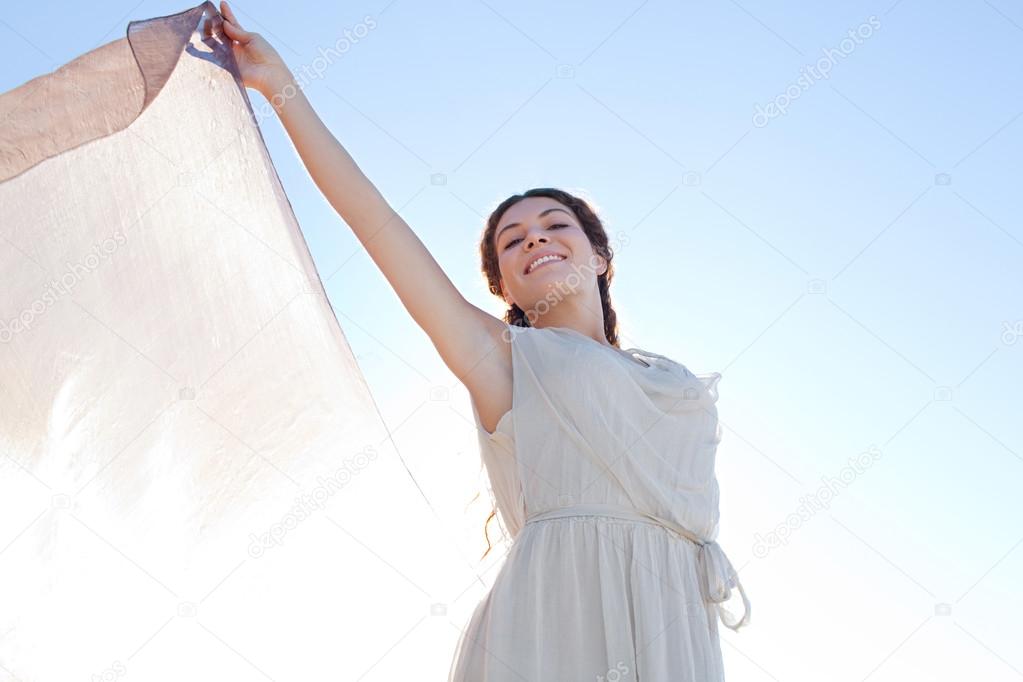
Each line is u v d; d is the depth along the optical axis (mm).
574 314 3117
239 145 2586
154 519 2605
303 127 2793
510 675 2367
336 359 2658
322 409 2697
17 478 2531
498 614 2439
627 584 2465
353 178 2809
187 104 2607
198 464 2666
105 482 2590
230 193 2648
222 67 2611
